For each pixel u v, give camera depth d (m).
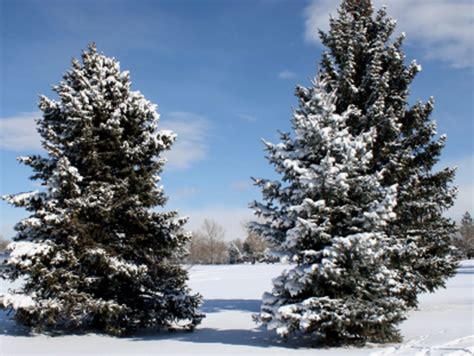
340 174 11.46
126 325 15.23
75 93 16.19
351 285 11.26
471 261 71.44
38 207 14.98
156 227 16.02
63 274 13.74
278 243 12.68
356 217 11.86
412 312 18.44
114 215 15.42
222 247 98.81
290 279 11.44
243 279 44.72
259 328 16.08
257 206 12.81
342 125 12.84
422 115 19.75
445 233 19.28
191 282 41.66
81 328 15.46
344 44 19.88
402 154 17.89
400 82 20.34
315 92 12.80
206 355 10.41
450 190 19.59
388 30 20.77
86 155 15.25
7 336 14.04
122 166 16.02
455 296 25.66
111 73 16.67
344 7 21.33
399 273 16.81
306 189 11.70
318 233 11.42
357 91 18.77
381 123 17.80
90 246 14.45
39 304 13.68
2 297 13.58
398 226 18.39
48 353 11.40
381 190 11.84
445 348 9.98
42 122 16.19
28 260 13.62
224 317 19.58
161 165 16.22
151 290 15.95
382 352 10.17
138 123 16.53
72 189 14.41
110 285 14.92
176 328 16.66
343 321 10.66
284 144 12.76
